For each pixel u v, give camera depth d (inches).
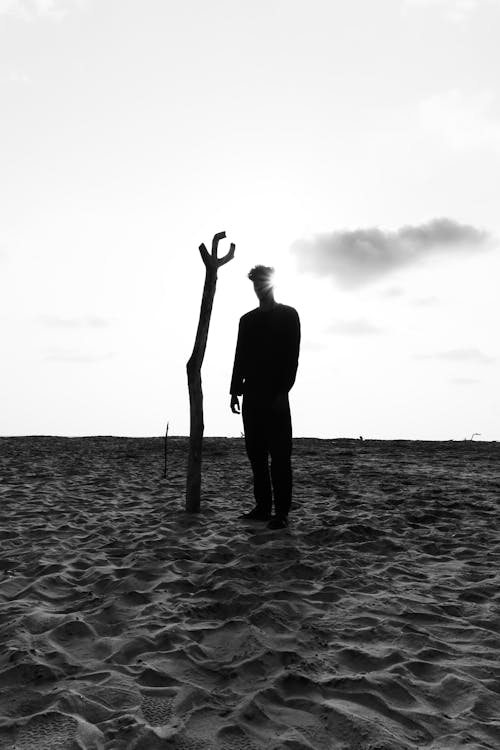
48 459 467.2
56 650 94.4
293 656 93.2
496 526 207.3
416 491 297.3
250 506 243.6
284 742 68.0
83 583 135.7
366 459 491.2
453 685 84.2
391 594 127.6
